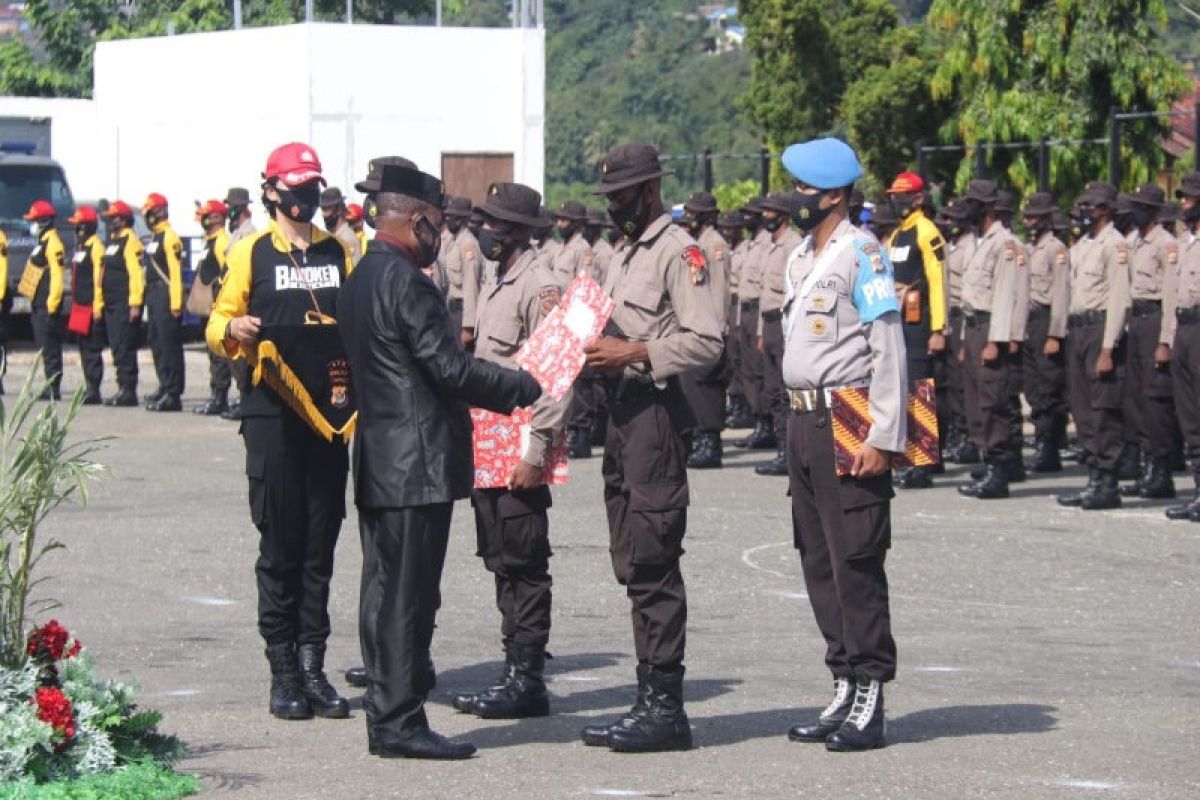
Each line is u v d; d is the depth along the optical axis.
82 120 38.25
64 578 12.81
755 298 21.14
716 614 11.64
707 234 18.41
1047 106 29.38
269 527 9.00
